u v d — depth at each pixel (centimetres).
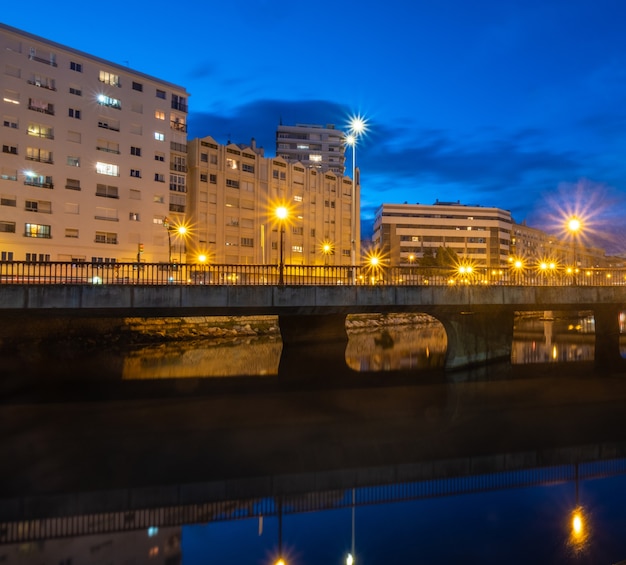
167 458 1318
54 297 1853
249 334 4544
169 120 5803
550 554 830
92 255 5156
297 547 873
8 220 4653
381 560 817
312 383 2369
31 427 1593
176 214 5869
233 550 870
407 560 816
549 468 1245
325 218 7806
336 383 2370
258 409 1852
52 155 4922
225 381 2409
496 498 1072
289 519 985
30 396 2033
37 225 4816
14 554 842
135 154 5506
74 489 1119
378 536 909
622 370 2730
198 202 6175
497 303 2484
